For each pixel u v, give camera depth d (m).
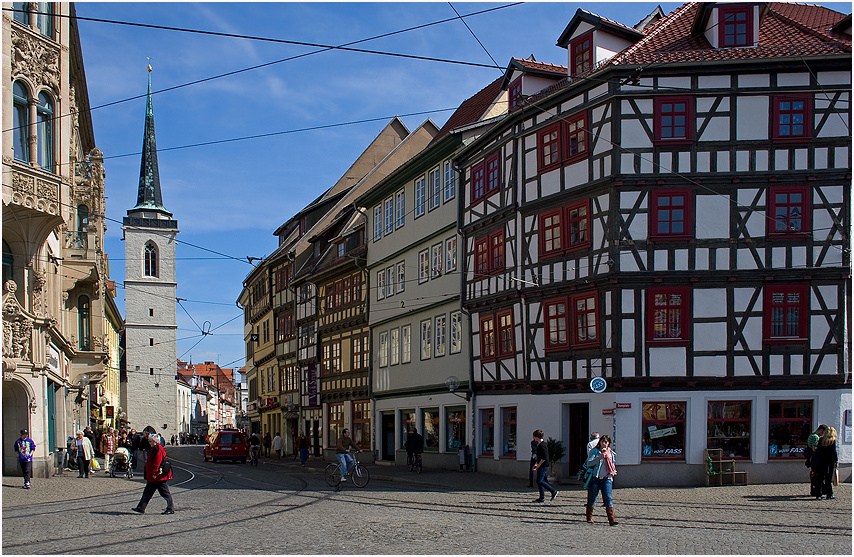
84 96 40.00
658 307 23.38
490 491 22.66
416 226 36.00
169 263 95.44
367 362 41.59
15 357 26.30
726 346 23.12
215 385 156.88
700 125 23.50
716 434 23.17
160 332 94.25
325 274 46.69
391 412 39.06
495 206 29.11
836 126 23.23
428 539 12.98
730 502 18.62
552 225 26.00
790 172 23.16
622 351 23.33
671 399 23.19
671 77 23.64
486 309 29.61
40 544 12.74
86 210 35.03
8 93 24.36
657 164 23.50
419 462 31.09
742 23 24.14
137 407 92.38
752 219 23.28
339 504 18.83
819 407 22.95
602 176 24.02
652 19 30.59
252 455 41.09
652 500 19.23
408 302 36.59
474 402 30.48
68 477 29.28
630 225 23.52
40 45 25.75
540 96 27.58
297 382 53.56
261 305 66.19
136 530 14.36
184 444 102.38
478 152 30.47
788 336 23.06
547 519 15.74
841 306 23.00
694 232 23.36
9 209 25.05
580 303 24.70
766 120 23.36
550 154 26.31
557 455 24.30
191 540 13.03
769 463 22.95
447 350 32.69
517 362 27.42
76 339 36.75
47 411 28.45
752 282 23.16
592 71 25.42
